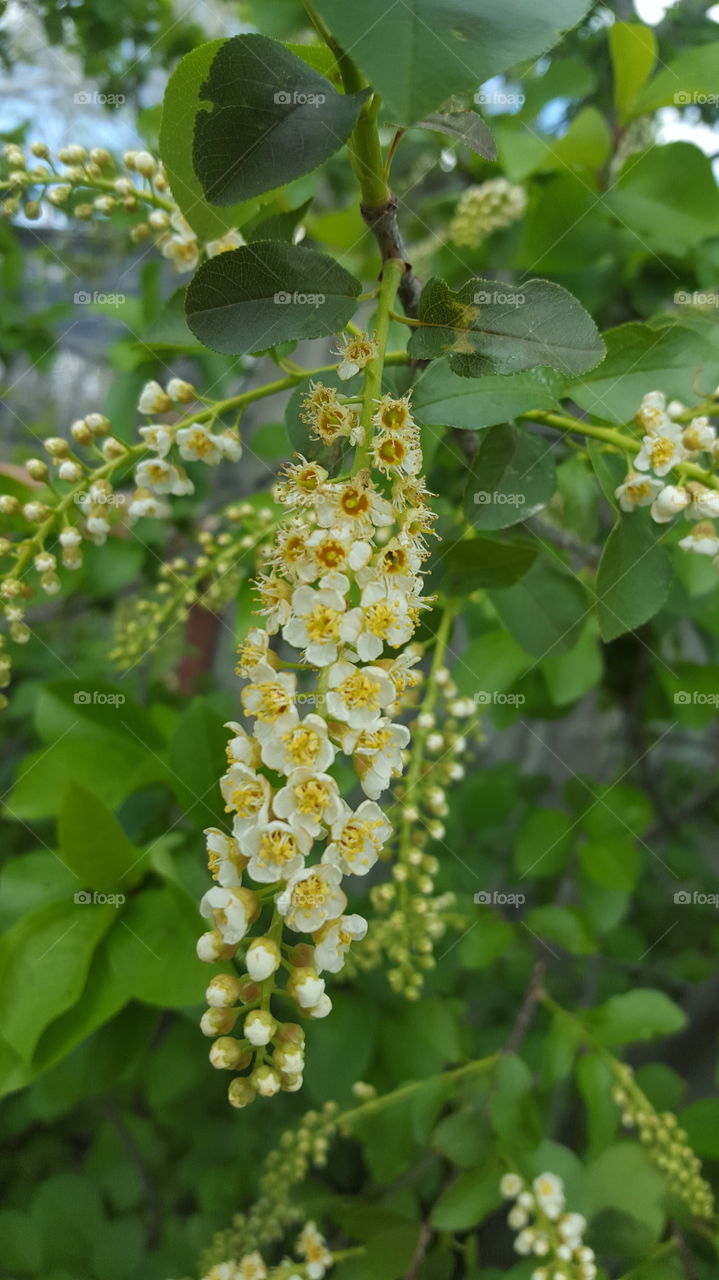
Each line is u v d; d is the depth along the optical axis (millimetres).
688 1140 354
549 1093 396
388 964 428
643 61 395
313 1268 336
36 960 287
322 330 227
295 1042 210
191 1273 416
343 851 208
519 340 224
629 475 275
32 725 617
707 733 746
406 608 214
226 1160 490
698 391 292
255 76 219
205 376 484
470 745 602
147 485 289
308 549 217
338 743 215
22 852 554
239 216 280
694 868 635
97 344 637
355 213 419
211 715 310
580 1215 326
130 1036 315
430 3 193
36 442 683
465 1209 335
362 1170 479
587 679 421
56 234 558
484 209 445
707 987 470
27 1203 482
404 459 223
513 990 559
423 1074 375
